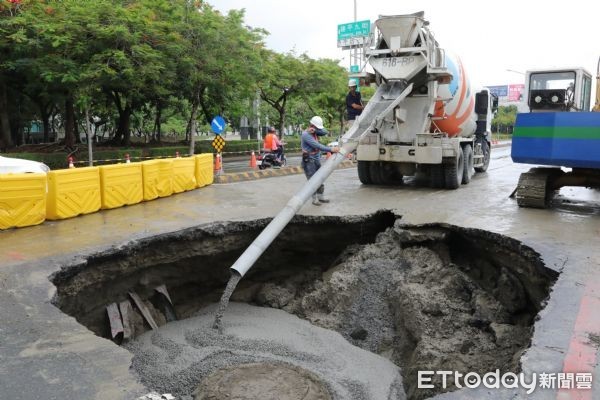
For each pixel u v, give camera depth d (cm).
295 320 738
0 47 1560
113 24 1519
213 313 779
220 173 1458
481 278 747
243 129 4022
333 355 619
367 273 749
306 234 855
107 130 4059
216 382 506
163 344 645
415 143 1068
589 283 520
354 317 707
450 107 1162
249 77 2128
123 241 670
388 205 925
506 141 5131
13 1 1475
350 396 521
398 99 978
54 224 768
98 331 653
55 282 561
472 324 632
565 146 782
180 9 1827
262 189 1162
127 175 919
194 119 2227
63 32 1481
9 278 540
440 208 898
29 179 739
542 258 598
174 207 913
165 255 726
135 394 341
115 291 677
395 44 1024
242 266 659
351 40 4006
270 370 538
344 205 925
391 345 662
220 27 1908
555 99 900
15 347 403
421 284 700
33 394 337
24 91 2134
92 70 1505
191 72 1897
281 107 3066
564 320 438
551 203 967
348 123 1150
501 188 1183
